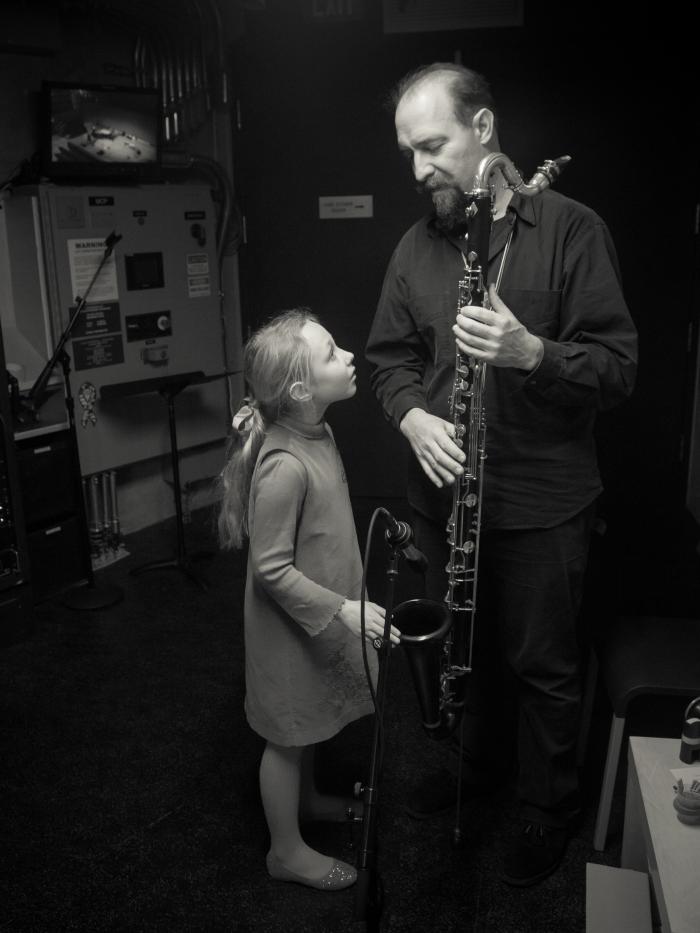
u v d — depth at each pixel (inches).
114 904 79.5
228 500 75.4
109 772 98.0
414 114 71.3
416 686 68.7
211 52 161.8
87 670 119.3
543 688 79.3
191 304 160.2
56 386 142.6
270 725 75.2
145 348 153.6
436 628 67.5
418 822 89.0
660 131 154.4
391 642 65.0
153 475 170.7
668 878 52.6
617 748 80.0
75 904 79.5
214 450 177.3
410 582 141.6
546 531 76.4
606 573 131.7
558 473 76.0
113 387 144.1
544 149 159.0
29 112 140.7
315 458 72.3
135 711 109.6
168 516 174.9
